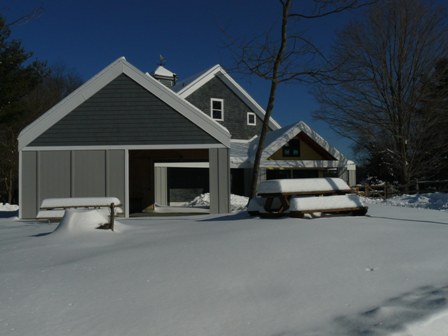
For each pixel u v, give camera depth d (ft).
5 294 15.06
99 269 17.72
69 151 49.29
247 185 78.48
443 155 98.37
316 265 17.04
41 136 49.29
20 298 14.60
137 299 14.08
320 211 29.63
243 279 15.62
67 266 18.54
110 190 49.03
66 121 49.49
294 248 19.52
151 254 19.75
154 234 26.50
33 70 86.74
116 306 13.56
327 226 24.77
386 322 11.65
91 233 26.73
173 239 23.65
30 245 24.56
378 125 93.61
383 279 15.38
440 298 13.24
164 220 39.88
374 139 95.55
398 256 18.25
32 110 112.57
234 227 26.35
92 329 11.97
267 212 31.60
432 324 11.66
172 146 49.39
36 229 35.73
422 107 91.35
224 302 13.58
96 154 49.37
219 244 20.84
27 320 12.73
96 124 49.55
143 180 66.64
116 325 12.17
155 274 16.57
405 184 88.38
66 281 16.29
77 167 49.21
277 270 16.51
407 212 38.29
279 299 13.71
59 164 49.19
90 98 49.75
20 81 82.53
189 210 63.52
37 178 48.96
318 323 11.90
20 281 16.55
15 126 100.07
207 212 57.88
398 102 89.86
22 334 11.78
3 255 21.89
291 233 22.79
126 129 49.57
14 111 84.07
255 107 92.38
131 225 33.04
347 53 87.71
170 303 13.64
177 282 15.55
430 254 18.56
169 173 77.92
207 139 49.52
